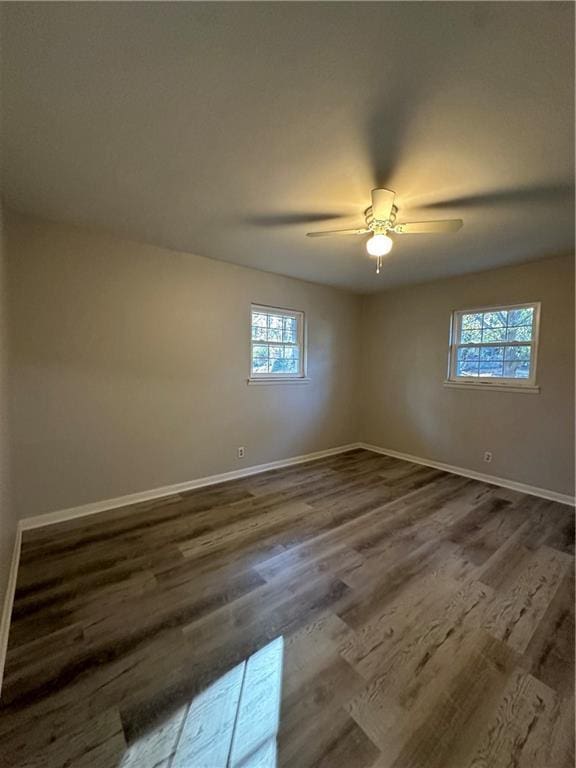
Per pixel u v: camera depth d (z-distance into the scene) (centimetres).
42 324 248
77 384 265
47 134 150
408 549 230
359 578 199
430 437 422
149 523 263
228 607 175
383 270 366
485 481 366
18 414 241
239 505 298
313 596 183
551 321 318
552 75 115
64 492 264
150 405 304
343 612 172
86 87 123
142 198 210
